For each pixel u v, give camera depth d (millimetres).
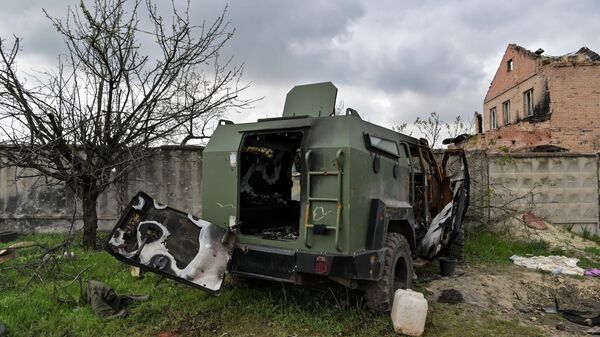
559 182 9328
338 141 3828
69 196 8531
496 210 9023
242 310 4355
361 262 3750
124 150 6879
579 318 4836
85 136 6320
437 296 5191
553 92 18641
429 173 6453
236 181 4367
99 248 6918
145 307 4309
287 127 4172
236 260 4234
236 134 4504
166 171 8453
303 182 3957
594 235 9273
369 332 3895
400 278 4559
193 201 8453
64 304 4344
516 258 7324
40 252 6484
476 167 9141
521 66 21656
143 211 4059
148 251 3928
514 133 19703
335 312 4285
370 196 4090
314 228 3824
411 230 4895
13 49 5754
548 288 5883
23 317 3934
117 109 6715
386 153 4562
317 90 5262
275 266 3988
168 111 7203
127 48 6402
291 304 4430
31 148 5957
